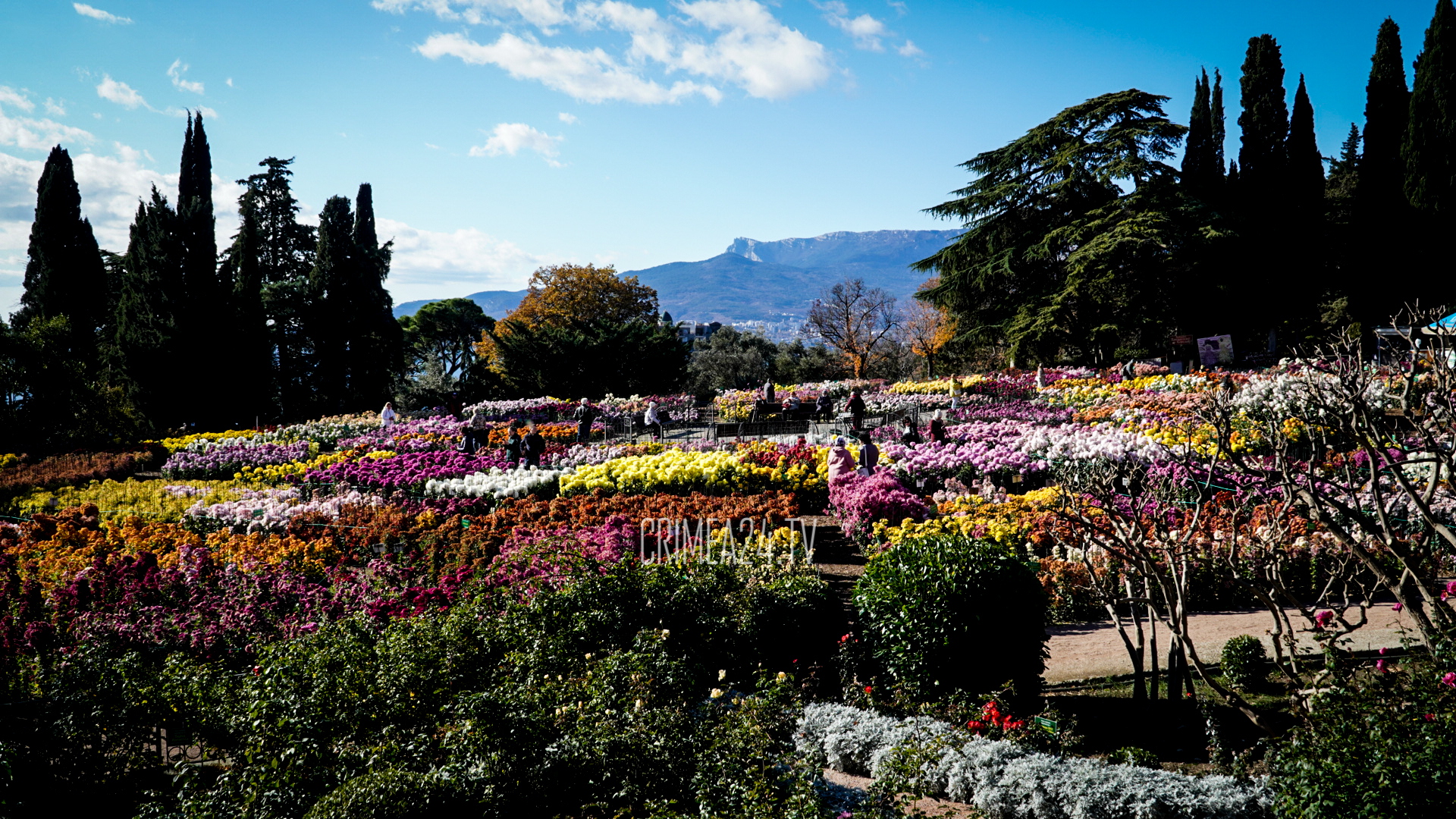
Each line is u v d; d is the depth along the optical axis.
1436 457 5.37
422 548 11.75
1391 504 9.03
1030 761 5.73
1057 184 41.28
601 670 6.62
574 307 60.28
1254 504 10.00
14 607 8.98
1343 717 4.81
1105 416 22.20
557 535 11.68
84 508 15.16
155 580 9.79
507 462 19.47
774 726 6.35
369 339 47.53
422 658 6.79
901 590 7.52
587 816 5.35
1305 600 9.70
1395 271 35.78
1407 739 4.39
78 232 41.00
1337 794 4.29
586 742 5.71
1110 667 8.34
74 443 27.23
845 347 59.22
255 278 41.22
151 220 37.16
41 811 6.11
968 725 6.49
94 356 38.59
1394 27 36.41
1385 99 36.50
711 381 58.78
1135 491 9.22
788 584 8.62
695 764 5.64
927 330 65.44
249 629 8.58
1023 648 7.46
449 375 49.59
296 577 10.01
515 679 6.74
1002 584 7.42
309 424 29.03
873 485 13.51
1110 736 6.81
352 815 5.01
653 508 13.65
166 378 35.97
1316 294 40.31
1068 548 10.38
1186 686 7.49
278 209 50.97
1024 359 41.56
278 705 6.11
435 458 19.59
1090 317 39.72
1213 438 15.69
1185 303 39.66
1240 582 6.55
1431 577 6.82
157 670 7.29
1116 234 36.88
